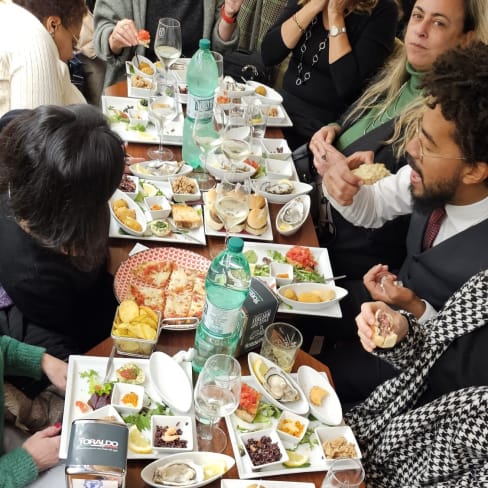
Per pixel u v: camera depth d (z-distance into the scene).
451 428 1.33
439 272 1.75
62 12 2.15
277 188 2.07
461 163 1.53
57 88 2.16
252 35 3.73
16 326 1.57
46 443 1.39
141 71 2.58
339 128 2.47
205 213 1.91
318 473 1.28
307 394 1.44
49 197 1.30
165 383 1.37
